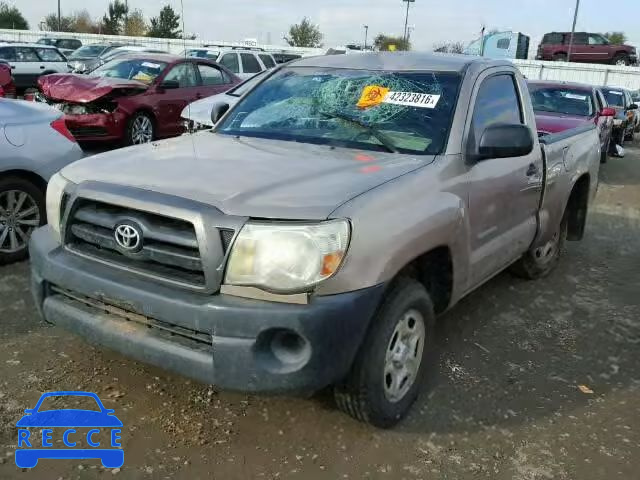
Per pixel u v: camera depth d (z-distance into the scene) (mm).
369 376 2975
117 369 3666
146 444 3037
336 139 3793
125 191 2916
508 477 2963
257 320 2645
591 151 5938
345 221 2723
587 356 4262
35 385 3455
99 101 10578
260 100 4371
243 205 2740
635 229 8078
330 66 4434
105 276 2916
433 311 3453
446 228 3279
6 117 5207
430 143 3643
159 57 12133
